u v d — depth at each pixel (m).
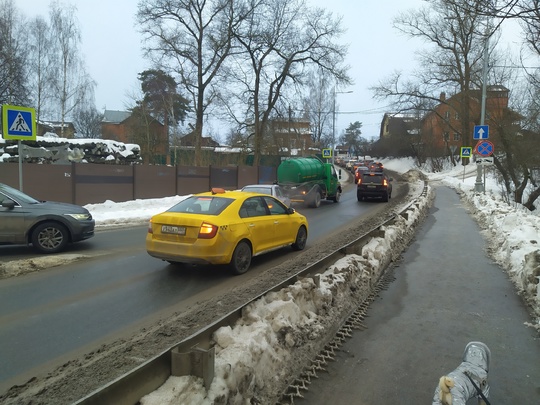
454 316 5.38
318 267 5.36
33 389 3.45
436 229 12.51
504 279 7.11
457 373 2.88
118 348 4.29
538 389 3.60
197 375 2.64
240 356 3.00
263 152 43.91
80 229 9.15
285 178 20.67
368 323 5.13
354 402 3.38
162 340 4.47
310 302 4.56
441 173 55.50
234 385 2.84
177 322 4.98
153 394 2.47
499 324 5.11
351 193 31.58
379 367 3.98
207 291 6.38
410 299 6.07
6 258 8.41
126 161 23.58
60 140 21.41
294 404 3.32
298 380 3.66
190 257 6.95
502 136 23.47
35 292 6.25
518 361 4.12
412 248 9.70
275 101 34.88
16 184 15.02
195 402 2.50
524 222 10.12
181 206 7.74
